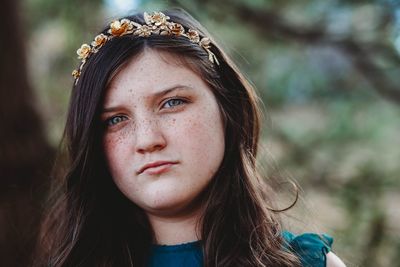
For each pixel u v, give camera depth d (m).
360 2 3.34
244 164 1.50
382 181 3.35
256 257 1.44
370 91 4.04
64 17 3.30
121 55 1.33
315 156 3.71
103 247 1.48
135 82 1.32
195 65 1.36
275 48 3.93
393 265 3.02
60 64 3.76
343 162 3.67
